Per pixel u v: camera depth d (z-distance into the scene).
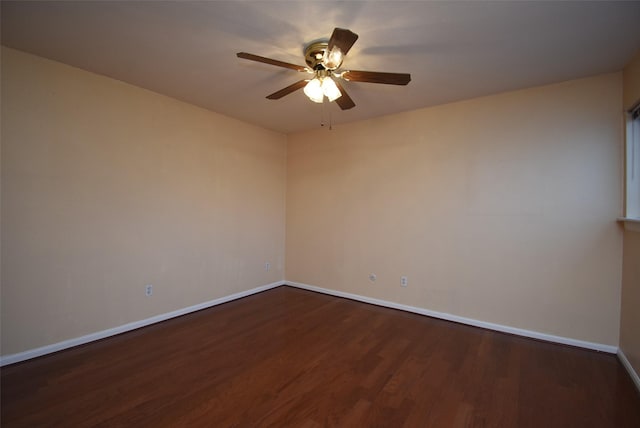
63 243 2.50
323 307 3.68
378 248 3.78
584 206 2.62
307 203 4.46
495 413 1.78
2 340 2.22
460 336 2.86
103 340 2.71
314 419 1.71
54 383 2.03
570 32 1.95
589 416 1.76
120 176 2.83
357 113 3.62
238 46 2.19
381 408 1.82
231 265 3.91
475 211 3.12
